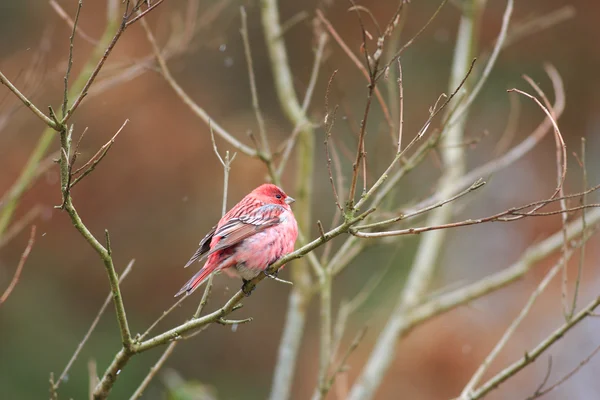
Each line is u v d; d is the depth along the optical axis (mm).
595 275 15500
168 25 14820
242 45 16734
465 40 11586
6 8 15469
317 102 16078
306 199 10125
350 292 15852
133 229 15695
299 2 16594
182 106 15914
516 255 16375
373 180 9445
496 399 14227
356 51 15477
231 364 15977
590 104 17453
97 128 15266
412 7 16875
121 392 14875
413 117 16609
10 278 15109
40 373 14750
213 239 7250
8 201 9672
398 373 14031
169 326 15633
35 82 10711
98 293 15609
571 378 14703
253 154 8820
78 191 15234
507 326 14812
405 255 15938
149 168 15562
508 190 17094
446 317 14492
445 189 10742
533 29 16219
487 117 17250
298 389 15766
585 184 7223
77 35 14602
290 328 9922
